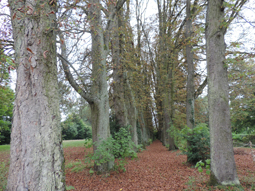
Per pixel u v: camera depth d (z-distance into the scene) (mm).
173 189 4738
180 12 13766
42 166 2367
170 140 15305
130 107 13680
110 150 6047
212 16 4848
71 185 5566
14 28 2691
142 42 20219
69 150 14211
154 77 22391
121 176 6352
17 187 2254
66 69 5727
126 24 14422
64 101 7137
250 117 16219
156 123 31891
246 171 5812
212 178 4484
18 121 2422
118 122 11891
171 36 16000
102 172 6582
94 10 6832
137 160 9812
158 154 12555
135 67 13617
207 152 7082
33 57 2521
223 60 4684
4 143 27141
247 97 11703
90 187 5332
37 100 2486
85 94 6488
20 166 2299
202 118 18031
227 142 4395
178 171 6695
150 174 6578
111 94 14492
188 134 7980
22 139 2361
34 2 2643
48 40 2697
